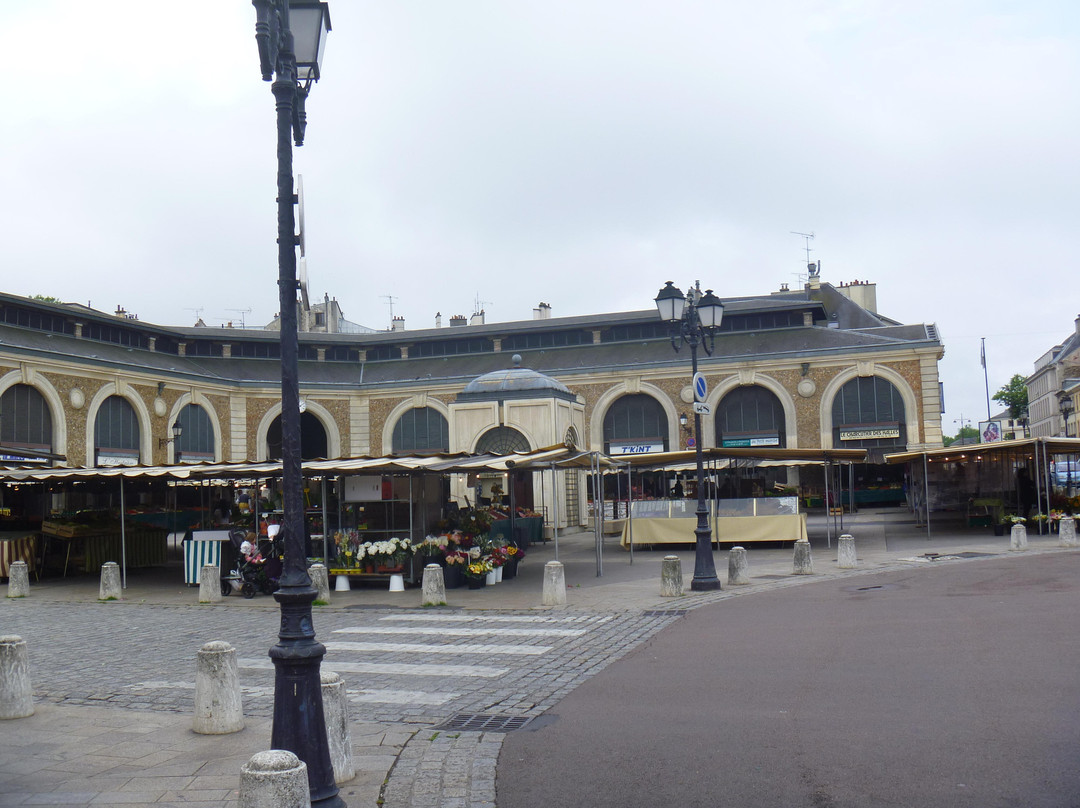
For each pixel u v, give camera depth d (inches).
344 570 683.4
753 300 2041.1
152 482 947.3
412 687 361.4
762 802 216.1
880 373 1565.0
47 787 245.6
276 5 232.2
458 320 2251.5
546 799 227.0
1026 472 1022.4
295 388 229.9
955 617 447.2
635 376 1679.4
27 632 532.1
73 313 1512.1
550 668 386.0
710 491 1101.7
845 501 1619.1
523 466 701.3
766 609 514.6
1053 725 261.9
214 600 648.4
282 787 181.5
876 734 262.8
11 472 761.0
